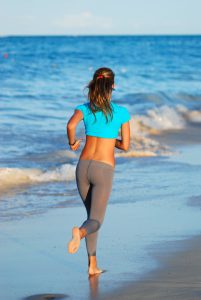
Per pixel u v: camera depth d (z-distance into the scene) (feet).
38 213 67.15
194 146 123.03
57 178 85.56
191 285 42.75
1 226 61.36
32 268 48.16
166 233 58.13
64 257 51.47
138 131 140.87
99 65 406.82
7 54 508.94
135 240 55.57
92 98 46.80
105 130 46.80
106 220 63.16
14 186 80.12
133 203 71.51
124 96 191.42
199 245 53.88
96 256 50.52
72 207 70.49
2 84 237.66
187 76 326.44
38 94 203.10
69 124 46.68
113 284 43.60
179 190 79.25
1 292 42.14
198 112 168.66
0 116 145.28
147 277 45.06
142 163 99.14
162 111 162.30
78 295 41.45
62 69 343.87
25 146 107.96
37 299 40.68
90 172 46.52
